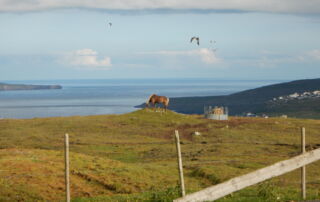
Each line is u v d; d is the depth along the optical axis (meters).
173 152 75.00
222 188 19.59
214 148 78.12
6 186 35.81
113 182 41.75
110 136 91.44
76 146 80.31
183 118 113.94
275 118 122.88
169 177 48.16
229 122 110.50
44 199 34.62
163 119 111.56
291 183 43.06
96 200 27.75
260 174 19.84
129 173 46.28
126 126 103.00
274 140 87.75
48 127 99.25
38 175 40.06
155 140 88.88
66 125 101.81
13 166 42.53
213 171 52.28
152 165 54.94
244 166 58.91
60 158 49.59
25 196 34.53
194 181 47.75
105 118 111.81
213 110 117.44
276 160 64.50
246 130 98.75
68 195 21.28
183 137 92.31
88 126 101.19
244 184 19.75
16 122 104.62
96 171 45.28
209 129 99.50
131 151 76.44
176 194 23.73
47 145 80.38
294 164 20.20
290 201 22.69
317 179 47.59
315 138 90.75
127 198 27.42
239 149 76.94
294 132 97.75
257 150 75.75
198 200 19.41
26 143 81.69
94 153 74.38
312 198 23.08
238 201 22.75
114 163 50.72
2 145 78.69
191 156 70.44
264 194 24.28
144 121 108.81
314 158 20.39
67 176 21.33
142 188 41.06
